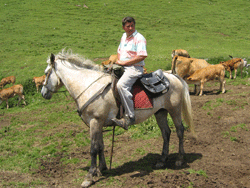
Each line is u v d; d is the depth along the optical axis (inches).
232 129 274.7
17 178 222.1
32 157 268.7
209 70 443.5
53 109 473.1
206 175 195.5
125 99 188.4
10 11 1364.4
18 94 545.6
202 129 287.7
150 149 253.8
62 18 1310.3
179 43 987.9
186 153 239.1
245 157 223.6
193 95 461.4
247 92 402.3
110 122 199.5
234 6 1593.3
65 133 337.4
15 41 1010.7
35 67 741.9
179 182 185.8
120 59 195.0
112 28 1202.0
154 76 202.1
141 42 186.9
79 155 267.4
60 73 208.7
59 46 957.2
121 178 198.7
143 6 1571.1
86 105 193.0
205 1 1680.6
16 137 337.7
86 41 1014.4
